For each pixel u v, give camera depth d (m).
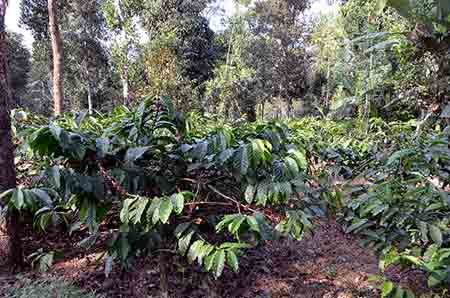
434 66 1.80
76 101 14.70
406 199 1.29
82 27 13.88
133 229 1.50
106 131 1.52
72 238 2.71
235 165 1.34
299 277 2.44
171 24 11.39
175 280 2.18
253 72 14.09
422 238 1.18
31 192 1.47
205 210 1.59
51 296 1.63
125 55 11.05
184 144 1.50
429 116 1.62
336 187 1.69
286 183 1.33
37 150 1.33
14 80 18.67
